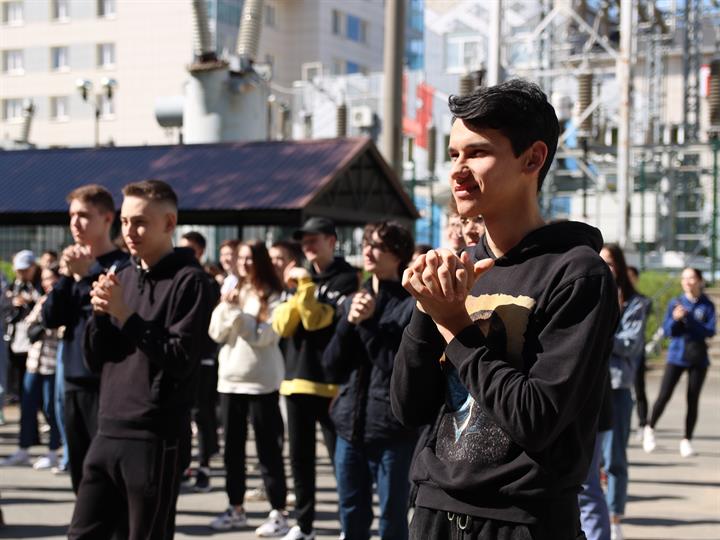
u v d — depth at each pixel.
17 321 11.85
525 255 2.57
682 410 14.65
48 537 7.14
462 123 2.58
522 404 2.37
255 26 19.39
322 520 7.70
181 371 4.43
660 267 25.14
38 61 61.12
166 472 4.45
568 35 28.53
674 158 26.98
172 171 15.92
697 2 27.42
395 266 5.54
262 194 14.62
